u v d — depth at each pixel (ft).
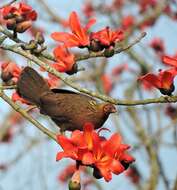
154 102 28.22
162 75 28.22
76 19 28.78
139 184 44.19
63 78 28.27
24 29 28.89
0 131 46.44
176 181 35.01
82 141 27.48
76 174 27.58
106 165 27.50
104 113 27.71
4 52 40.06
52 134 27.91
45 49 28.78
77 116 27.71
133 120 43.34
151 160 41.50
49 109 27.78
